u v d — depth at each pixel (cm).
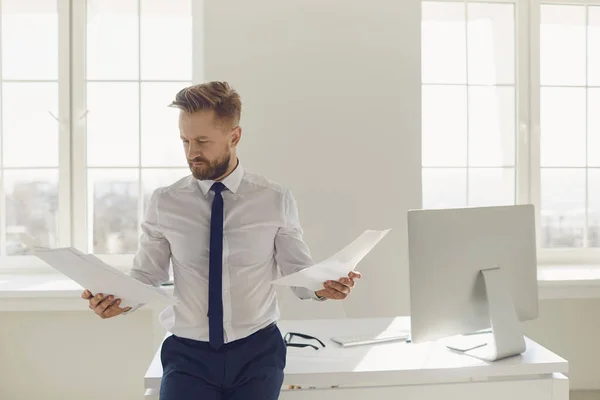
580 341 372
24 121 362
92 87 365
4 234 364
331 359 220
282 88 338
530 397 215
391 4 342
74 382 350
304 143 339
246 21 335
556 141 389
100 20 364
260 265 207
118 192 367
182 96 196
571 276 349
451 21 380
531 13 382
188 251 204
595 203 390
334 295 201
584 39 389
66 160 363
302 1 337
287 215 212
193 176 205
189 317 203
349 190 343
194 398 188
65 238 364
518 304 232
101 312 189
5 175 362
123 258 365
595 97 390
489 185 386
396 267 346
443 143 382
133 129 367
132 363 352
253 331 203
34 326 347
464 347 231
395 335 247
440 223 219
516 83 385
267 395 191
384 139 344
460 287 222
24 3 361
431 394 211
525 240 233
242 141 337
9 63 362
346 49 340
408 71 345
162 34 365
